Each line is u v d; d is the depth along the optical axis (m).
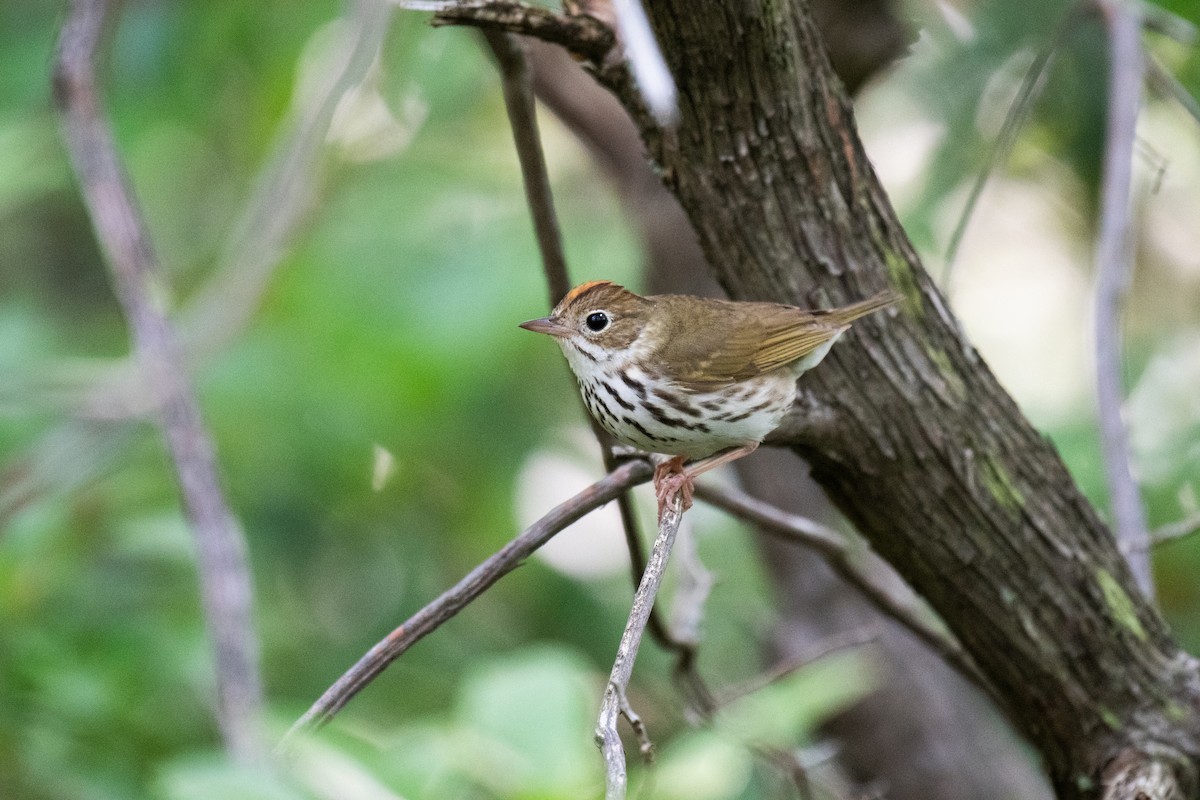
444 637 14.21
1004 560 7.34
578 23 6.34
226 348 12.46
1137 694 7.60
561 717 7.09
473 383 13.66
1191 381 13.29
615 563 15.41
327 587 14.36
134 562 11.28
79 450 9.77
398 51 12.45
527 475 15.17
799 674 10.07
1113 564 7.57
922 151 14.18
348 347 13.20
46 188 12.24
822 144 6.68
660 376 8.52
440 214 14.49
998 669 7.73
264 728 6.74
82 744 9.54
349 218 14.01
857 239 6.92
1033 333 15.41
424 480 14.43
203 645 10.06
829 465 7.26
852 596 12.73
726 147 6.61
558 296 8.15
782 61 6.37
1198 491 12.43
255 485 13.64
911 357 7.07
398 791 6.45
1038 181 13.84
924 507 7.26
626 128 12.68
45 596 10.21
